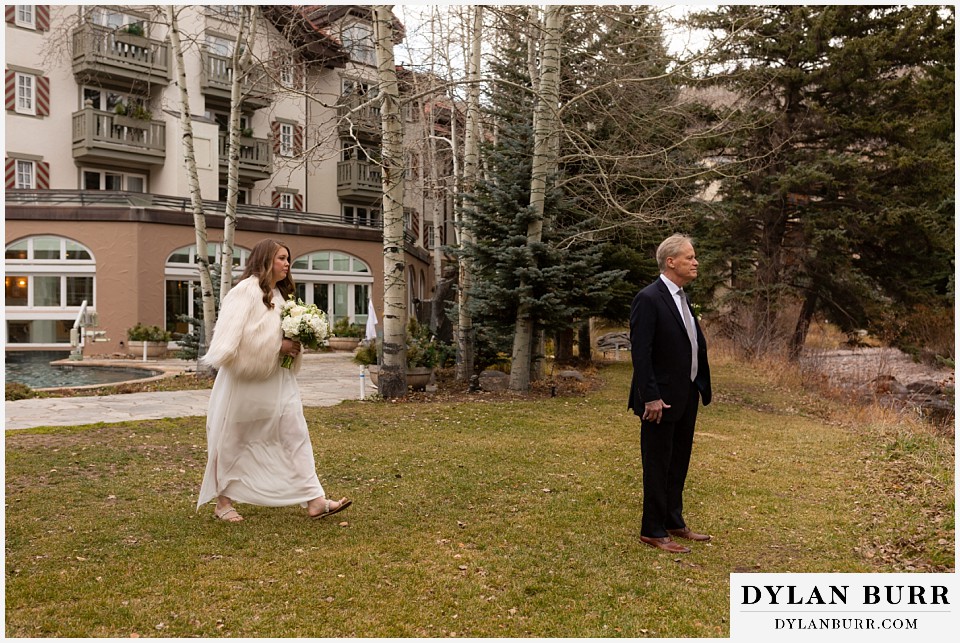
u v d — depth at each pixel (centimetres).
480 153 1521
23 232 2259
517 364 1235
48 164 2492
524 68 1597
